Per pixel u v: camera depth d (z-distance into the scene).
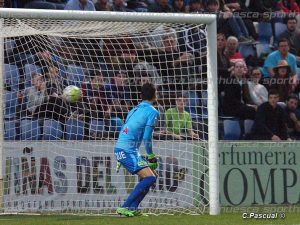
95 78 28.73
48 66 28.84
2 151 25.50
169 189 26.86
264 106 33.22
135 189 22.62
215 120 24.22
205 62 29.94
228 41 34.78
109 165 27.33
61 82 28.84
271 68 36.28
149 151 22.52
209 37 24.41
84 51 29.33
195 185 27.00
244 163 28.02
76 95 25.92
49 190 26.78
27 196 26.47
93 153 27.27
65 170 26.97
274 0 39.28
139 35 28.53
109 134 28.39
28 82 28.78
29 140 27.42
